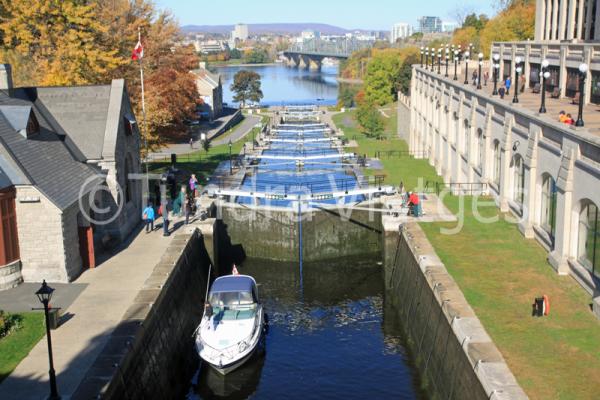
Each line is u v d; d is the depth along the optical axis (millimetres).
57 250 31875
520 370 22172
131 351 24578
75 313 28297
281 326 36312
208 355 29062
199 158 69812
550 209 34875
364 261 48719
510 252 34750
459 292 28734
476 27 139625
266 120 117000
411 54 138375
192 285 37281
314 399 28219
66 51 50719
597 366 22422
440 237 37719
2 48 54062
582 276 29453
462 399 23547
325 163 62812
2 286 31062
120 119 39750
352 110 133500
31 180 31172
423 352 30266
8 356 24234
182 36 77500
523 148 38344
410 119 81500
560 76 51094
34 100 40031
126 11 66375
